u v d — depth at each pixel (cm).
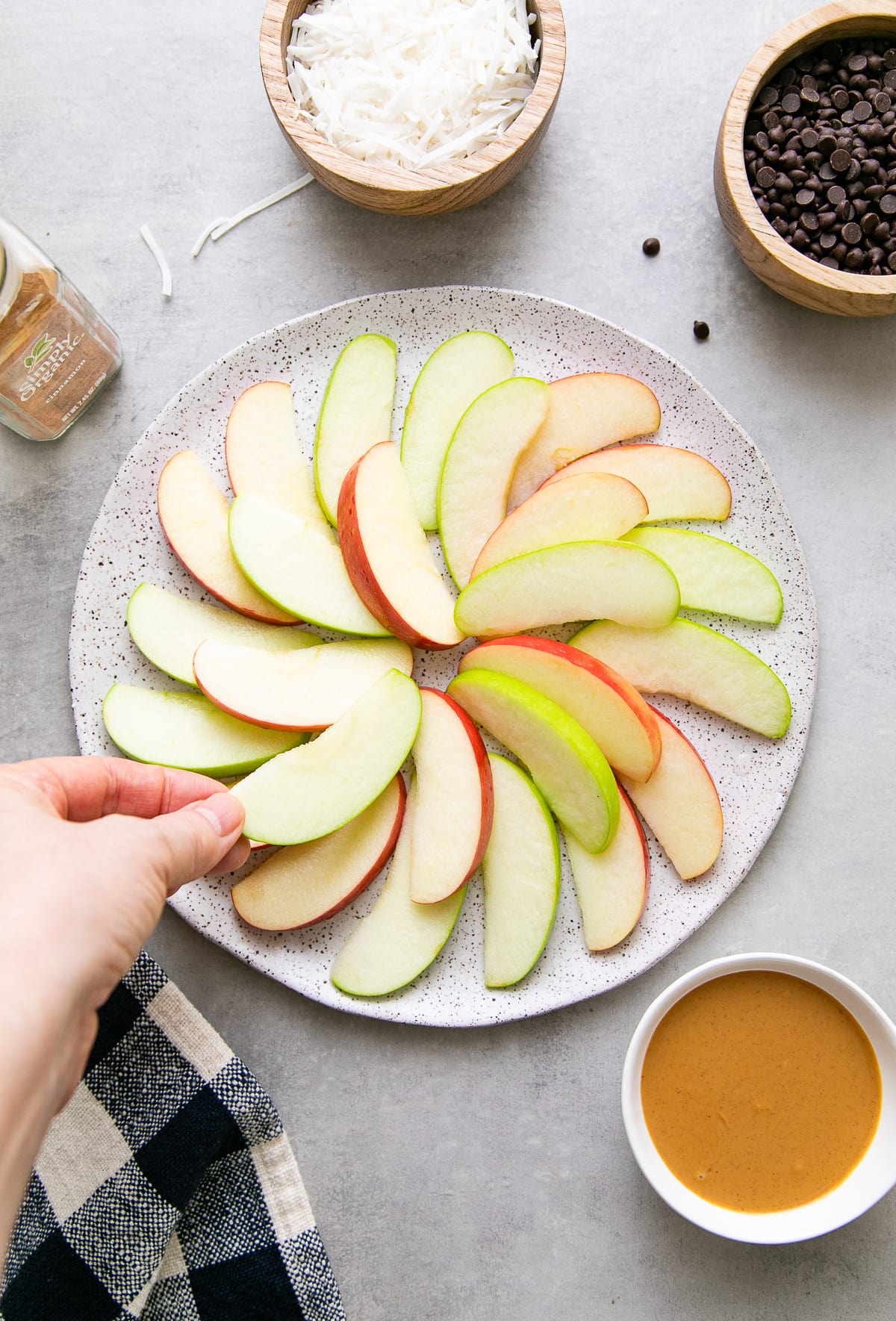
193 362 60
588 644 57
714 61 60
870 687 59
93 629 58
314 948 57
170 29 60
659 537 57
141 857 46
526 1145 57
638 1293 57
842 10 57
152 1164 54
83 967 44
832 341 60
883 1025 53
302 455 58
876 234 57
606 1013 58
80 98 60
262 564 56
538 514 57
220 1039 55
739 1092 55
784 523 58
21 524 60
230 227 60
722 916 58
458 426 57
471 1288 57
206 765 56
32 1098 43
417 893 56
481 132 57
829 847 58
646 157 60
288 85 57
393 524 56
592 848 56
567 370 59
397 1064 58
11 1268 54
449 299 58
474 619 56
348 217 60
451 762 56
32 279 55
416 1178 57
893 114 57
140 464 58
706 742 57
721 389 60
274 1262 54
